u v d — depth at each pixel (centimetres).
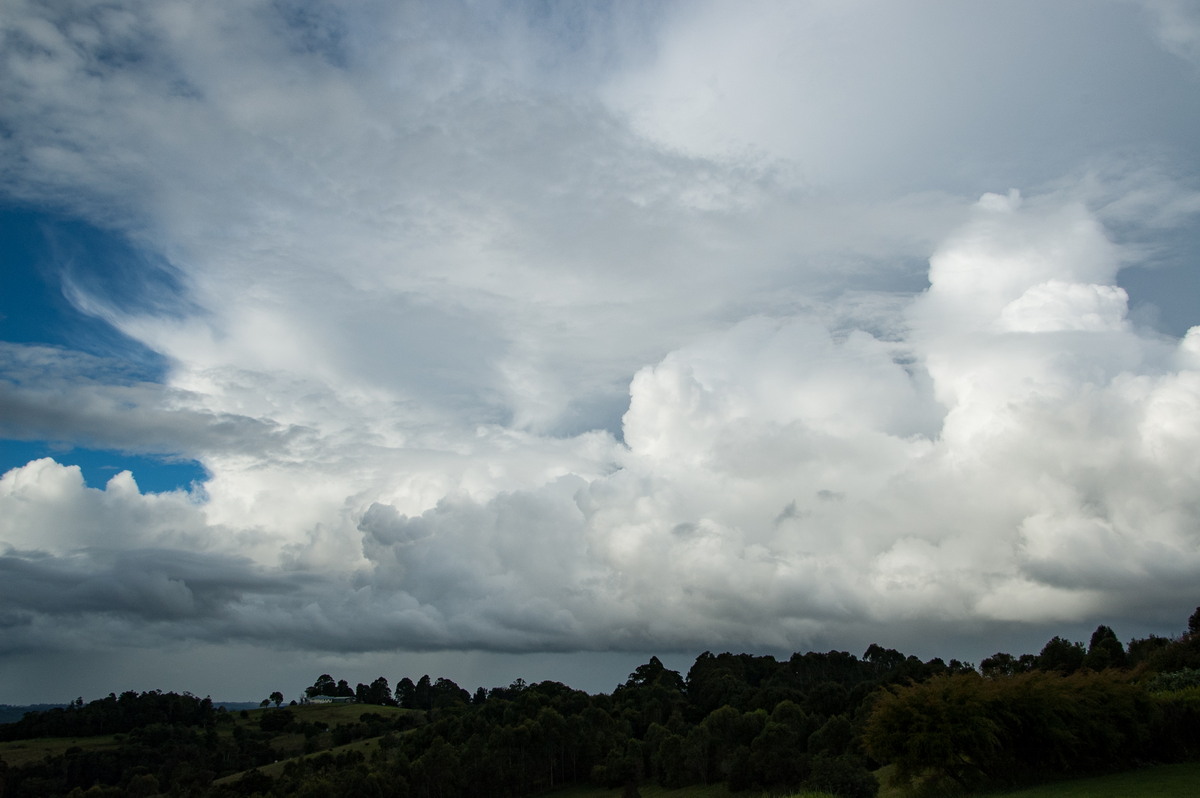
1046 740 4475
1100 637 10406
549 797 11150
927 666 11506
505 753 11112
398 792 9862
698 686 16150
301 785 10144
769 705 12325
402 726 16750
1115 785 4097
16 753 15000
